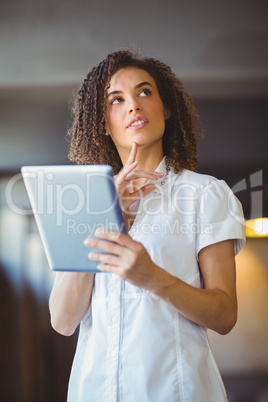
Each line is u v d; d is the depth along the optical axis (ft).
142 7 17.20
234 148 18.85
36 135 18.61
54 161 19.19
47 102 18.20
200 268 4.66
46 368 21.11
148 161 5.06
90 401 4.52
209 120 18.65
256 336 22.56
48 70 17.26
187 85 17.75
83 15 17.16
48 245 4.16
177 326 4.41
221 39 17.31
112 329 4.49
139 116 4.92
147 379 4.31
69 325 4.85
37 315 21.50
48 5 17.20
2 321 21.33
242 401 21.01
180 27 17.28
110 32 17.19
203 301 4.17
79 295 4.72
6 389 20.90
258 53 17.28
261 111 18.51
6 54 17.33
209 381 4.40
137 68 5.19
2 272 21.34
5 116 18.43
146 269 3.93
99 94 5.27
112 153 5.50
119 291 4.53
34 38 17.25
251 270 23.00
